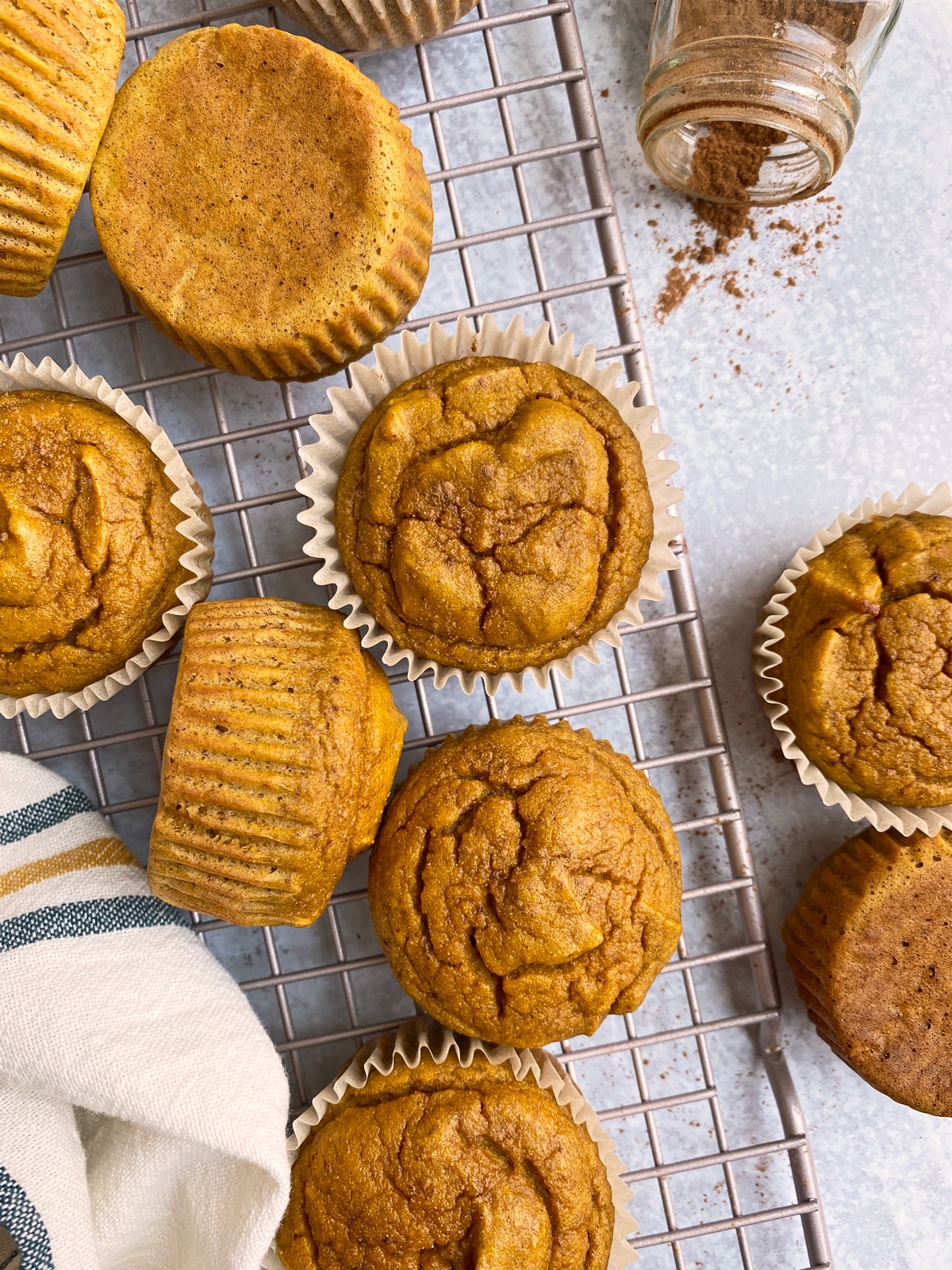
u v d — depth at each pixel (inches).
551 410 7.4
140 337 9.0
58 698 8.1
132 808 8.8
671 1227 8.7
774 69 7.6
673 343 9.4
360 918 9.2
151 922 7.9
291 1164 7.8
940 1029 8.4
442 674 8.2
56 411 7.7
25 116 7.1
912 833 8.4
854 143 9.4
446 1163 7.3
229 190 7.6
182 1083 7.3
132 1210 7.9
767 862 9.4
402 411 7.5
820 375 9.5
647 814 7.8
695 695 9.3
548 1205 7.4
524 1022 7.4
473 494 7.3
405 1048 8.0
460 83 9.2
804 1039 9.5
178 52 7.5
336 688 7.1
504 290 9.3
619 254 8.8
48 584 7.5
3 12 6.9
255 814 7.0
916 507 8.7
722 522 9.4
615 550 7.7
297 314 7.7
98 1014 7.3
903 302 9.4
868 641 8.0
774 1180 9.4
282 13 8.4
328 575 7.9
